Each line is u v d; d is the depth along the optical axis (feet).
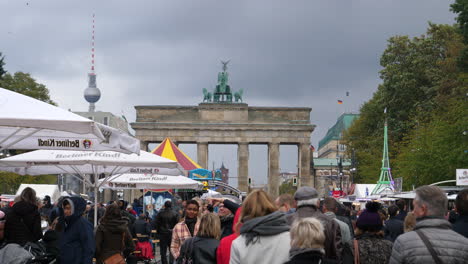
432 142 268.21
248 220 34.63
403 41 364.99
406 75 350.64
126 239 64.03
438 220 33.58
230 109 520.42
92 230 56.44
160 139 517.96
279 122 522.47
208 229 44.98
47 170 101.45
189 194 215.72
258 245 33.99
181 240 67.21
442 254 31.96
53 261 61.21
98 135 54.65
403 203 73.46
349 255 43.14
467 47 242.58
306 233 31.78
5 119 51.67
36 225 57.11
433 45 356.59
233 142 521.65
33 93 350.64
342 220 50.06
